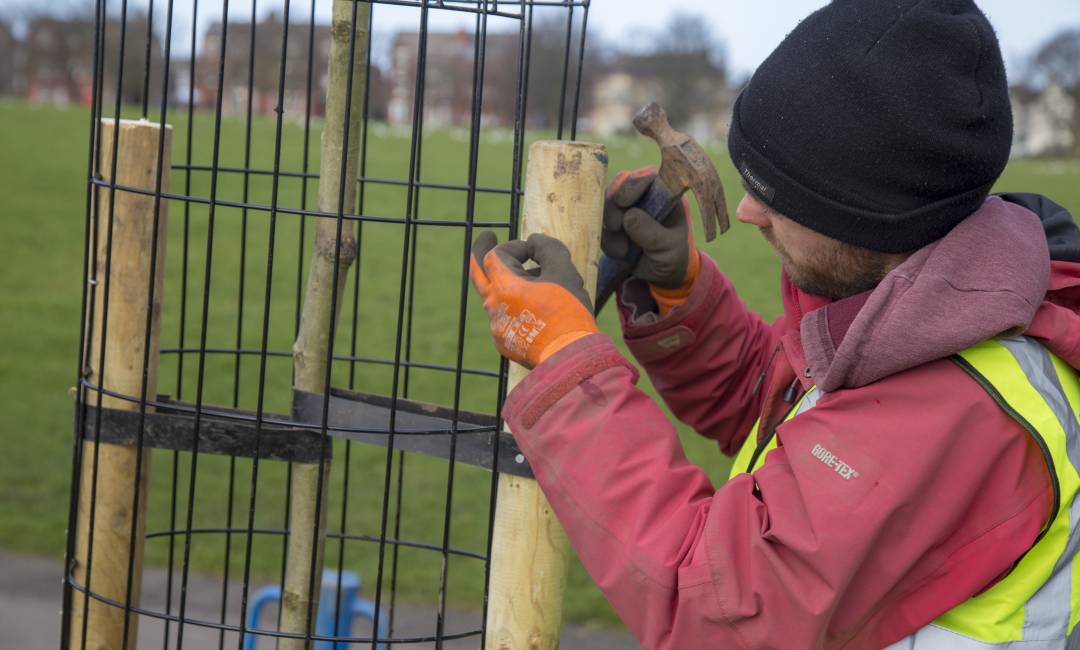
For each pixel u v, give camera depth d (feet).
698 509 3.96
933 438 3.77
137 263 5.69
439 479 18.30
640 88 153.07
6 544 15.03
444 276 34.55
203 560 14.82
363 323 29.35
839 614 3.84
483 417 4.91
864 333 3.84
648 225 5.08
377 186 47.93
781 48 4.20
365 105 6.22
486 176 54.44
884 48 3.91
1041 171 72.08
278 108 4.83
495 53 112.37
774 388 4.75
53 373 24.20
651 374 5.92
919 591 3.93
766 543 3.77
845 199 4.00
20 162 54.03
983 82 3.93
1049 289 4.31
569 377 4.09
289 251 38.60
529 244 4.42
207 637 12.36
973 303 3.81
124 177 5.65
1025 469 3.90
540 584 4.74
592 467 4.02
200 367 5.19
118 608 5.74
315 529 5.17
